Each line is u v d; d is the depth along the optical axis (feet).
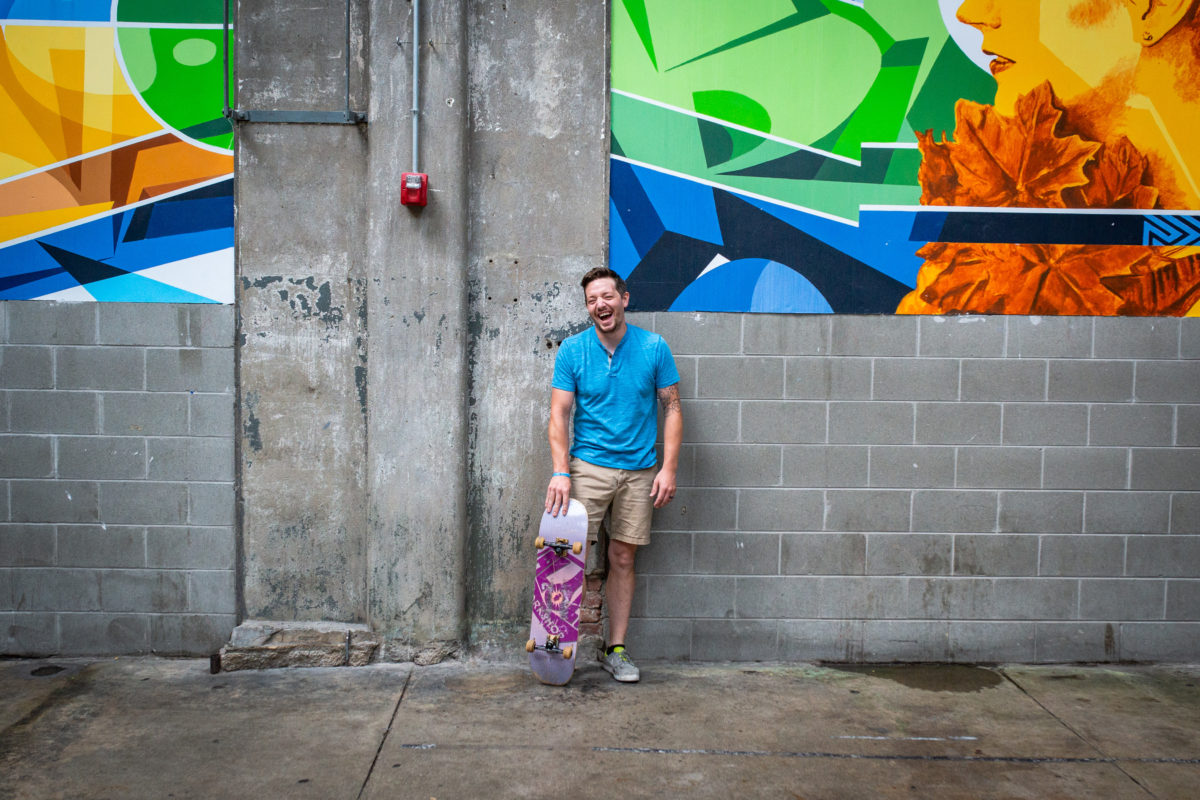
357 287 11.01
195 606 11.23
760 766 8.38
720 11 11.02
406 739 8.86
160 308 11.03
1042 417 11.32
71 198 10.94
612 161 11.07
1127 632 11.35
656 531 11.32
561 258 11.07
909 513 11.33
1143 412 11.32
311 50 10.85
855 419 11.28
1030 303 11.23
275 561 11.16
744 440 11.28
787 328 11.21
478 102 10.95
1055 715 9.67
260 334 11.02
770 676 10.84
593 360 10.16
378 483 10.91
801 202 11.14
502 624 11.25
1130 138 11.10
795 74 11.05
